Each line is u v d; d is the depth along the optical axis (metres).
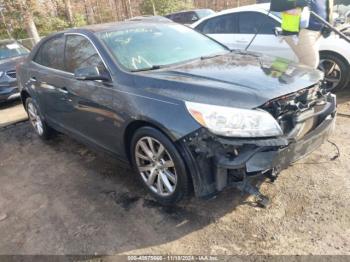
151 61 3.41
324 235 2.56
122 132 3.16
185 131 2.57
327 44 5.23
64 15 23.73
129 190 3.44
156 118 2.73
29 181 3.94
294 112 2.72
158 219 2.96
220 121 2.47
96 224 3.00
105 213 3.13
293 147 2.62
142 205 3.17
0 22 20.39
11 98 7.31
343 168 3.35
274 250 2.49
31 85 4.73
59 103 4.13
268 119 2.51
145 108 2.83
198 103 2.59
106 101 3.24
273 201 2.98
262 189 3.15
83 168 4.05
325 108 3.06
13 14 18.12
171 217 2.96
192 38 3.99
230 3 27.00
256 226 2.73
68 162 4.27
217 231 2.73
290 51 5.33
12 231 3.07
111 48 3.42
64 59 4.04
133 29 3.81
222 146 2.49
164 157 2.94
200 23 6.69
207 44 3.98
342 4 9.22
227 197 3.11
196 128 2.52
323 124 2.97
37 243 2.87
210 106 2.54
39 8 19.81
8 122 6.29
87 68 3.21
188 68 3.19
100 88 3.31
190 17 15.27
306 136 2.78
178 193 2.86
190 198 3.16
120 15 27.91
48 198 3.52
